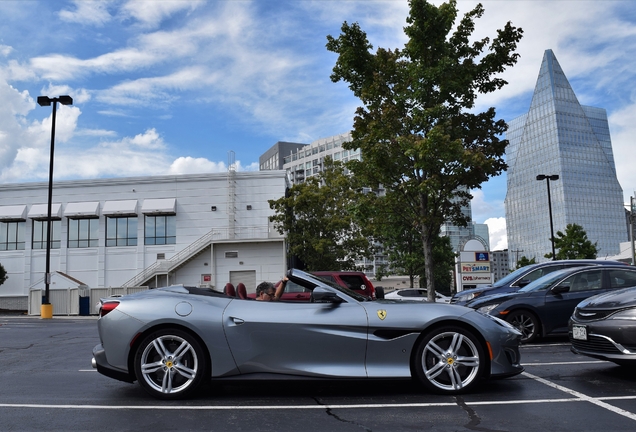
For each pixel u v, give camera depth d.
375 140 16.50
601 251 154.12
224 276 34.94
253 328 5.24
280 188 36.22
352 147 18.02
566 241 45.00
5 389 5.96
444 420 4.44
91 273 36.28
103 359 5.33
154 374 5.32
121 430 4.22
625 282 9.54
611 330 5.82
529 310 9.37
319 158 150.88
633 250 38.22
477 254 23.25
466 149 15.48
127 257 36.28
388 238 38.09
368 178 17.41
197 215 36.25
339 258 32.56
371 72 16.97
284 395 5.47
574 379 6.08
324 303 5.47
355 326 5.25
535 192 165.50
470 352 5.36
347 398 5.29
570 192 155.12
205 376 5.27
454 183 16.53
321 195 32.03
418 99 16.09
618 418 4.43
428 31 15.95
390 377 5.20
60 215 36.34
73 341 11.76
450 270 58.03
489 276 23.16
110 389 5.89
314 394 5.50
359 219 18.20
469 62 16.56
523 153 171.38
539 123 166.50
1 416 4.68
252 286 34.69
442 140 14.90
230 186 36.25
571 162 157.75
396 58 17.27
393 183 17.39
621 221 158.62
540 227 162.50
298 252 32.22
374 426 4.29
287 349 5.23
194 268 35.28
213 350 5.20
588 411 4.66
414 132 16.31
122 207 36.16
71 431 4.20
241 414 4.70
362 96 16.59
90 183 36.69
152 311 5.30
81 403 5.17
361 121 17.05
